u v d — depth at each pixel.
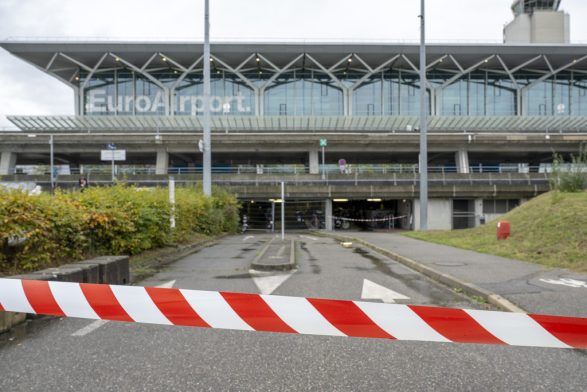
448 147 45.84
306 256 12.47
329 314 2.92
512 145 45.44
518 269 8.69
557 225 11.79
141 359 3.76
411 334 2.85
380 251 13.39
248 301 3.00
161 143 44.84
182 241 15.80
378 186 36.22
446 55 65.69
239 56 65.88
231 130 55.91
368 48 64.69
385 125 57.62
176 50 64.31
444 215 36.28
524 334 2.76
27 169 63.66
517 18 79.25
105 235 9.47
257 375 3.42
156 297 3.08
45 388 3.15
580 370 3.55
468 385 3.24
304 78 70.12
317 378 3.36
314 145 45.22
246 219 36.50
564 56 66.31
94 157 56.56
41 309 3.18
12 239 6.34
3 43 62.19
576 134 45.31
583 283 7.12
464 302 6.20
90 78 69.69
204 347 4.09
